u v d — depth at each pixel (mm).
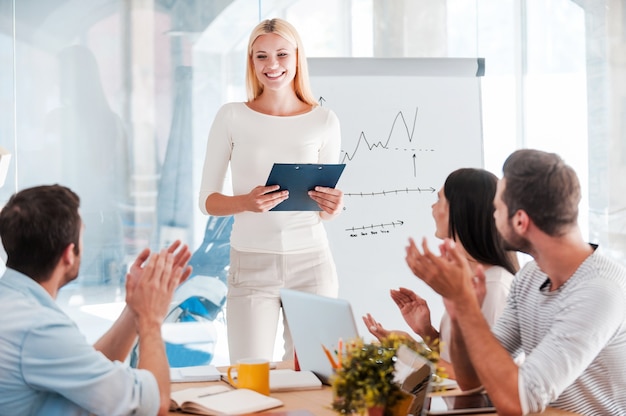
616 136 4160
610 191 4160
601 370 1643
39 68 3596
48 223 1525
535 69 4094
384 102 3449
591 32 4121
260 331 2826
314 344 1852
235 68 3785
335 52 3875
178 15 3711
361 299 3346
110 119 3672
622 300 1551
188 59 3734
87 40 3635
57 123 3623
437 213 1979
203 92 3758
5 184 3576
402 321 3365
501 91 4074
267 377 1771
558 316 1571
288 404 1697
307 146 2867
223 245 3807
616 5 4137
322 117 2910
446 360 1960
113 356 1793
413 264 1527
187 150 3754
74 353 1486
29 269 1545
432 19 3949
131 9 3662
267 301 2832
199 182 3773
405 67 3488
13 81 3572
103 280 3695
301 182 2574
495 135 4082
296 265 2842
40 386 1489
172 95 3727
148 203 3729
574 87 4125
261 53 2818
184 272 1673
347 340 1653
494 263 1919
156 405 1528
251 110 2875
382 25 3910
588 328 1514
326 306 1729
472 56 4016
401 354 1491
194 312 3764
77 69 3631
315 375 1903
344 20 3873
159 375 1561
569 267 1606
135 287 1635
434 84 3504
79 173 3652
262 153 2840
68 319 1545
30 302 1515
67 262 1574
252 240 2826
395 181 3416
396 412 1455
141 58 3688
